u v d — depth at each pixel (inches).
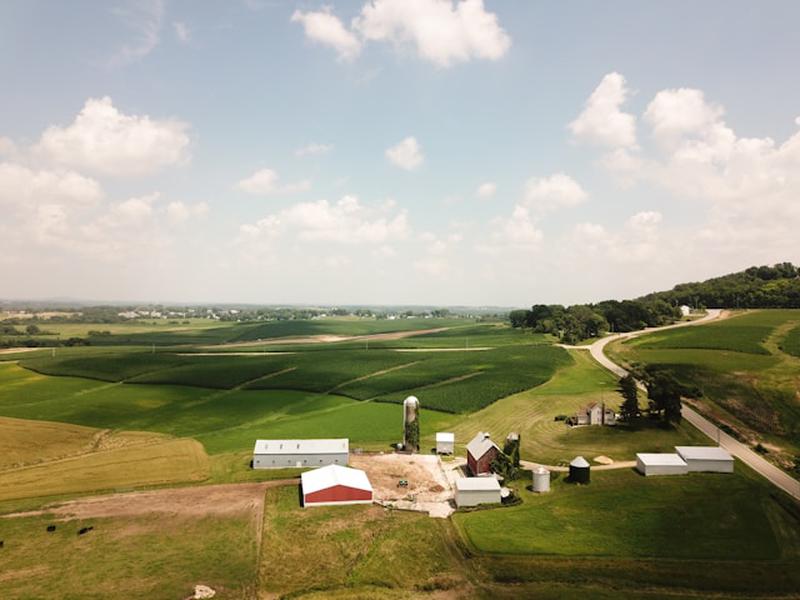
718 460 3393.2
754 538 2561.5
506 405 5216.5
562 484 3289.9
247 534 2662.4
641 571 2289.6
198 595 2145.7
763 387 5206.7
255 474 3499.0
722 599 2097.7
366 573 2304.4
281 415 5064.0
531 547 2495.1
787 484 3223.4
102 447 4126.5
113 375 6860.2
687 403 4982.8
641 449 3868.1
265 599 2132.1
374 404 5369.1
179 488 3267.7
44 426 4638.3
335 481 3048.7
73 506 3002.0
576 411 4943.4
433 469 3607.3
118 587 2209.6
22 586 2217.0
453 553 2479.1
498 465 3373.5
